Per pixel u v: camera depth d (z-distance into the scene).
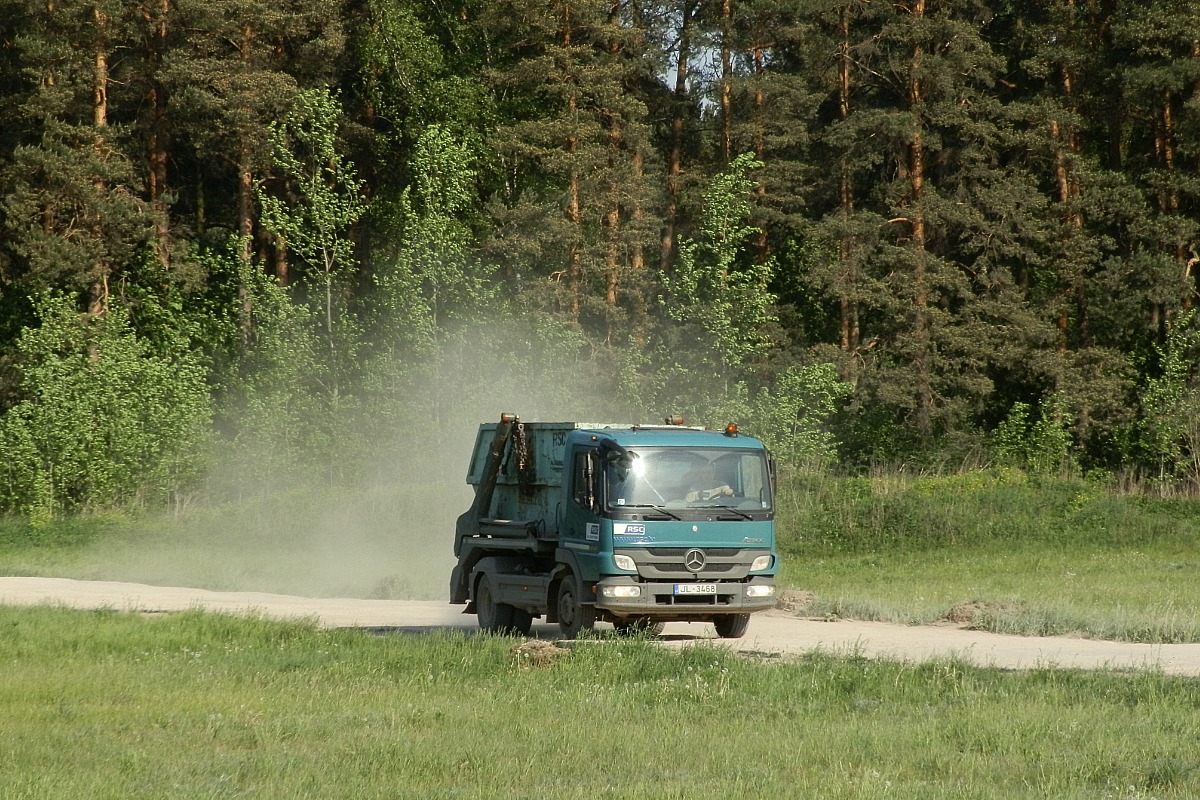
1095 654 43.03
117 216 138.75
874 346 142.38
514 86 152.12
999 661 40.94
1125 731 28.09
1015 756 26.08
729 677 36.00
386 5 153.50
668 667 38.03
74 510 122.06
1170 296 131.88
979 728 28.55
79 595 69.12
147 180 155.38
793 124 146.00
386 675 37.59
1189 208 141.75
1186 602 59.19
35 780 24.31
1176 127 137.00
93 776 24.77
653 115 161.62
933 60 136.12
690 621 52.50
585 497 46.31
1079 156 139.75
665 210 154.25
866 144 138.25
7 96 150.25
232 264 142.88
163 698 33.66
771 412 117.06
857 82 150.38
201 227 163.75
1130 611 53.72
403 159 160.38
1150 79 127.81
